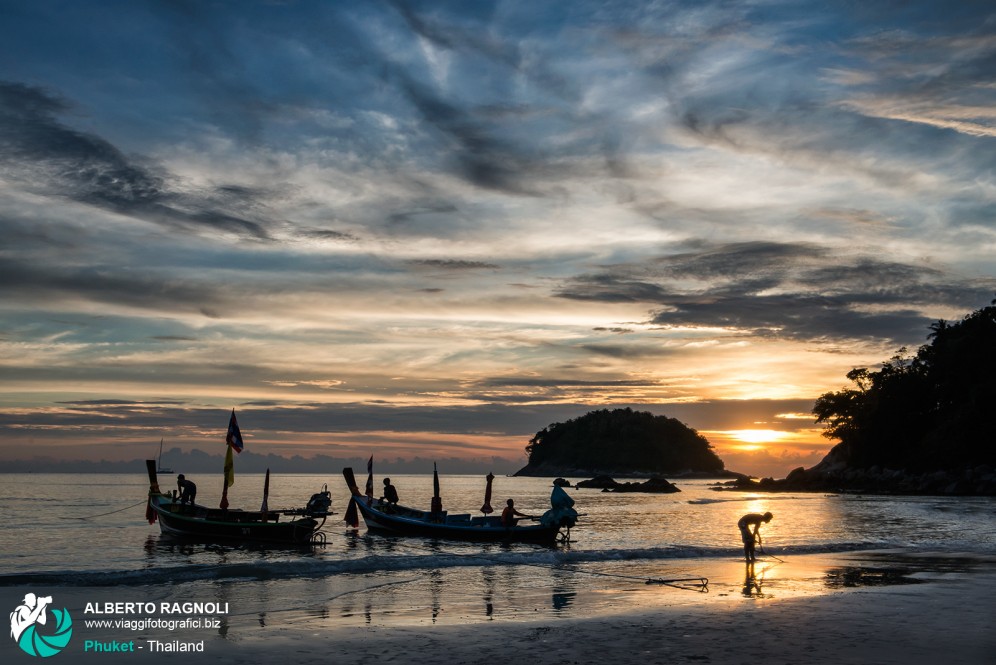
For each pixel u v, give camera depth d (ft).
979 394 351.25
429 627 45.96
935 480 342.44
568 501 105.50
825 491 380.99
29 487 413.18
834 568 74.69
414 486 476.95
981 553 89.20
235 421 105.19
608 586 63.10
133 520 157.28
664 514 185.68
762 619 48.11
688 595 58.23
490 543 104.42
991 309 394.93
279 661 38.09
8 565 82.74
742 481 461.78
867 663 37.32
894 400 403.34
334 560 76.33
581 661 37.91
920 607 52.13
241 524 100.32
